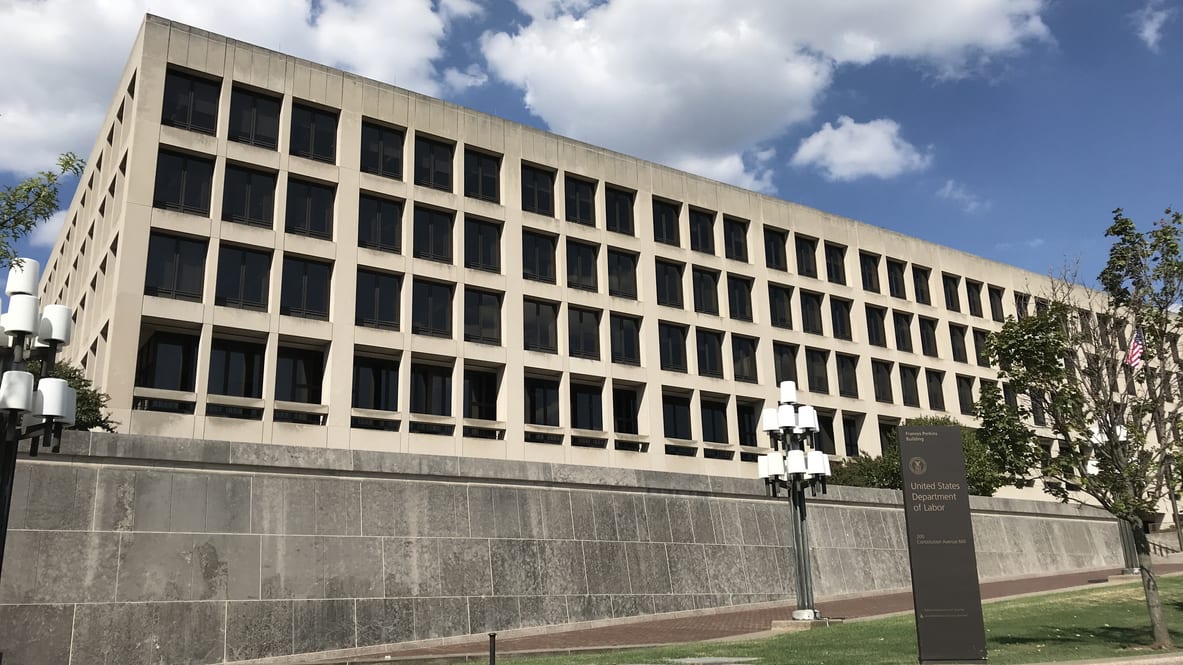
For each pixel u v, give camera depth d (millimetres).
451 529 25500
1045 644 17078
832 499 35625
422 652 22250
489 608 25172
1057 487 19047
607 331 43625
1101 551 45969
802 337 50781
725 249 49469
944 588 15086
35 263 13492
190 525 21578
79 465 20688
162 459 21703
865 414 52250
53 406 13102
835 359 52000
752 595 31328
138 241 32531
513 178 42562
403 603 23812
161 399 32562
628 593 28172
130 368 31469
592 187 45812
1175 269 18156
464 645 23453
